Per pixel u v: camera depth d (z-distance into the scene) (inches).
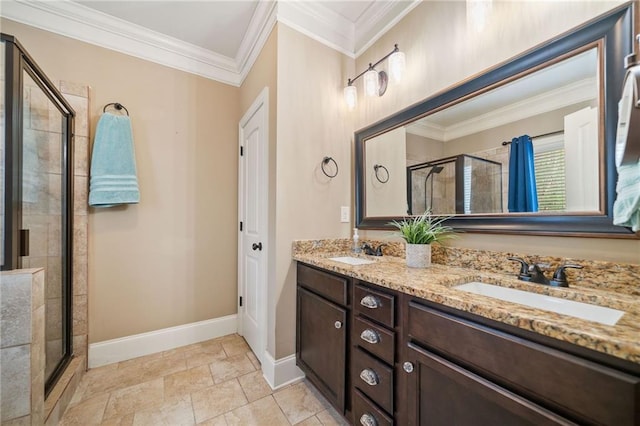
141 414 56.4
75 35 74.9
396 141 68.2
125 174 76.2
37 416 44.4
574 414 22.8
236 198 100.7
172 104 88.9
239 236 97.7
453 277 43.7
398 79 63.9
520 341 26.3
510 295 40.7
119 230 79.7
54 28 72.4
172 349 85.4
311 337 61.8
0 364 40.6
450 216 55.4
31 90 52.2
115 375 70.6
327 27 76.5
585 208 37.8
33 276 43.4
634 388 19.7
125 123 77.5
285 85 68.6
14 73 44.9
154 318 84.6
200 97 94.0
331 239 75.2
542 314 26.5
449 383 32.6
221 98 98.2
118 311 79.2
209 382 67.7
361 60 80.4
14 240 45.1
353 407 48.5
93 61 77.1
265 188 72.6
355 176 79.8
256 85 82.4
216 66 96.7
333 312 53.9
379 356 43.0
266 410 57.8
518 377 26.3
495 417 28.1
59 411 53.9
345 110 80.4
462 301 31.0
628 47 34.2
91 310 75.4
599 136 36.3
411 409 37.4
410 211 64.4
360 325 47.3
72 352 69.9
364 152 77.7
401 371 39.4
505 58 47.2
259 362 77.1
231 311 98.7
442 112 57.7
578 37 38.5
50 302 60.6
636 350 19.3
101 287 76.9
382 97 73.4
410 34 65.5
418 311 36.9
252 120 85.6
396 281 40.9
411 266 52.7
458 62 54.9
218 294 96.2
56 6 71.2
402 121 66.1
